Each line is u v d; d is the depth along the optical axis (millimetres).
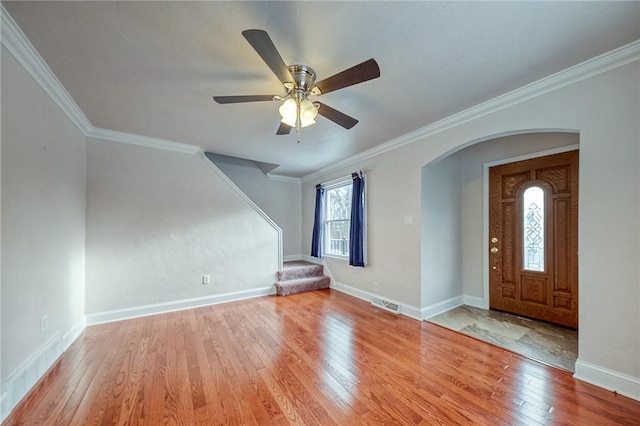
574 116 1971
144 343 2535
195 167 3750
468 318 3209
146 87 2164
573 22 1493
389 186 3621
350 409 1637
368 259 3967
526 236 3250
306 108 1860
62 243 2371
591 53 1774
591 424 1509
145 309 3328
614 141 1801
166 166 3533
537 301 3135
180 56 1780
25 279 1793
